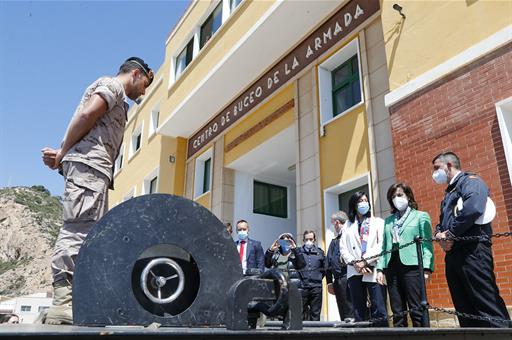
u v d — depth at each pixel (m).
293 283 1.58
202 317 1.73
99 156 2.48
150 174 16.97
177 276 1.76
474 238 3.19
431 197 6.15
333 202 9.00
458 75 6.18
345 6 9.48
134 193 18.14
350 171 8.50
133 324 1.62
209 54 12.88
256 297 1.53
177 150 15.56
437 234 3.85
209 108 13.75
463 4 6.37
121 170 20.53
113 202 20.78
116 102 2.62
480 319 3.04
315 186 9.33
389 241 4.69
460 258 3.52
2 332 1.02
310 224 9.23
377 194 7.71
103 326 1.57
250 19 11.09
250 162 12.80
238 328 1.45
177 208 1.80
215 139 13.89
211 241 1.83
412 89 6.79
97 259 1.63
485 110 5.73
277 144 11.57
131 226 1.71
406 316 4.62
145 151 18.00
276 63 11.52
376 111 8.20
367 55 8.69
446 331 1.71
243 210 13.07
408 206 4.81
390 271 4.61
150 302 1.69
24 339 1.02
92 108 2.46
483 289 3.38
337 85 9.77
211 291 1.78
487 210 3.55
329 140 9.24
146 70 2.93
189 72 13.96
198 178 14.66
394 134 6.96
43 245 88.88
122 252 1.67
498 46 5.74
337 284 6.14
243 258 7.57
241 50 11.05
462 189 3.72
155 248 1.76
